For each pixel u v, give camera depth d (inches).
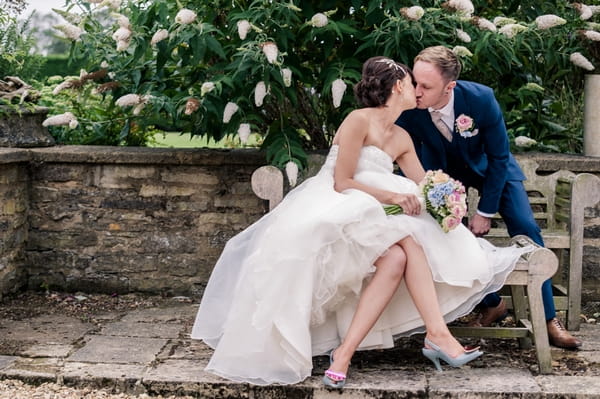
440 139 161.8
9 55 222.8
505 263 144.9
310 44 201.0
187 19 172.4
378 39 190.4
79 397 135.0
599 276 199.5
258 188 160.6
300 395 136.0
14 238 199.2
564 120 234.5
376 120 147.6
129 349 156.6
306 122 216.7
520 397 133.6
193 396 137.4
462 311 146.8
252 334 137.3
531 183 188.5
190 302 199.3
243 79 186.1
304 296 136.3
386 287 138.6
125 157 199.9
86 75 198.8
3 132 204.7
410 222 141.6
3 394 134.4
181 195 202.5
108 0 182.5
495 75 216.2
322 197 144.3
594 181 171.3
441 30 196.1
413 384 137.2
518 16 216.1
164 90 203.2
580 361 152.3
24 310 188.1
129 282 205.3
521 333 151.2
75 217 204.5
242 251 152.0
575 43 218.1
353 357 153.9
